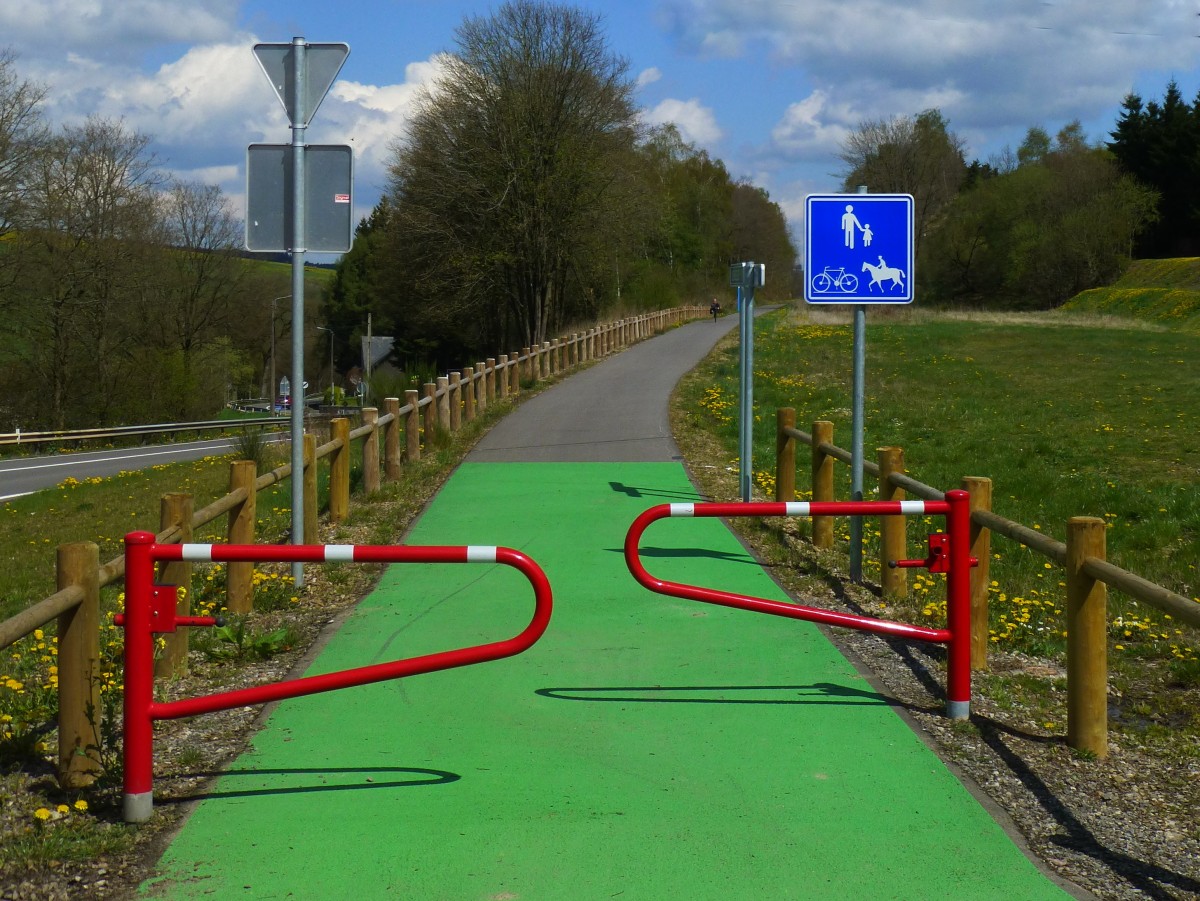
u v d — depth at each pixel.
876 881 3.55
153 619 3.98
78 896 3.44
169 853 3.72
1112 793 4.38
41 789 4.22
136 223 41.47
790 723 5.00
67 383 41.22
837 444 16.05
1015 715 5.25
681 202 88.12
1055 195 74.06
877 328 39.94
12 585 10.85
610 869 3.61
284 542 10.08
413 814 4.02
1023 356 29.59
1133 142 79.31
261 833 3.86
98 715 4.36
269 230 7.61
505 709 5.16
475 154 42.62
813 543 9.24
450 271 44.47
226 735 4.83
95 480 20.44
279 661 6.00
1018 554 9.90
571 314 52.31
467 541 9.16
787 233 110.31
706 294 80.69
